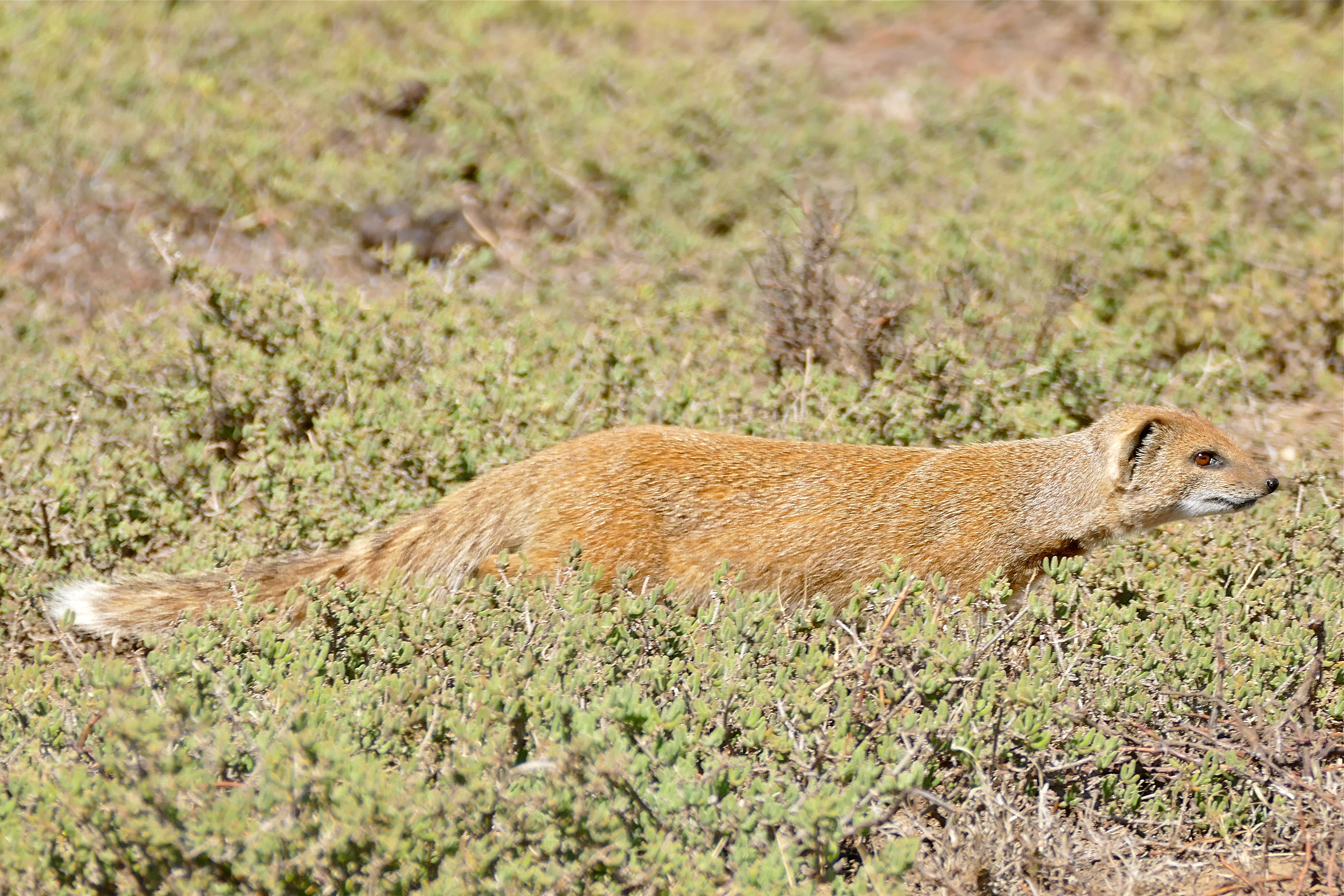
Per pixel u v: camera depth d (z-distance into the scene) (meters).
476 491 11.76
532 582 10.64
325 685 8.68
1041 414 15.09
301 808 6.72
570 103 25.73
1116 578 11.45
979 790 7.93
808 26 32.34
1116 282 19.12
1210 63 27.58
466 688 8.16
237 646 9.42
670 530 11.44
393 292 20.03
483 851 6.70
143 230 17.47
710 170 24.25
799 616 9.70
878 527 11.62
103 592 11.23
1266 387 17.61
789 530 11.53
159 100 24.45
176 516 12.83
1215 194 21.47
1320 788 8.15
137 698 7.05
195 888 6.46
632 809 7.11
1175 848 8.28
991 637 9.47
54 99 24.20
